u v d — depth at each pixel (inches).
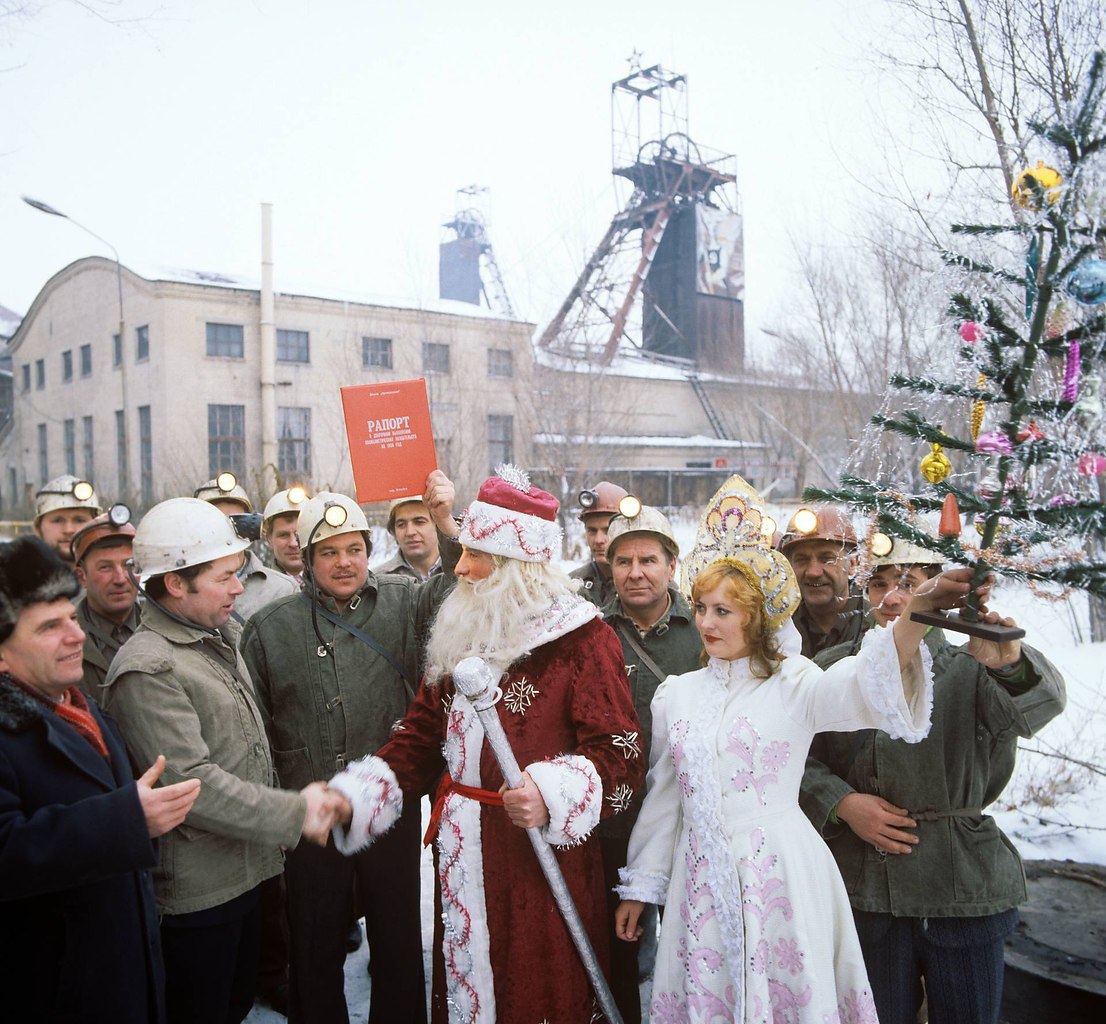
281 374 955.3
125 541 119.7
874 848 92.0
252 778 98.0
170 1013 96.2
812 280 411.8
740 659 90.3
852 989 84.0
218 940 96.7
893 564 96.2
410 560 179.9
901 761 91.0
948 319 72.5
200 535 95.7
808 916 83.3
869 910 91.3
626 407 1062.4
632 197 1402.6
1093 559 67.4
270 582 174.4
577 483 786.8
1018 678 82.1
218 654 100.0
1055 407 66.4
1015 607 199.9
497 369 935.0
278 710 113.0
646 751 115.2
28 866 67.8
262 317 577.0
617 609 125.1
